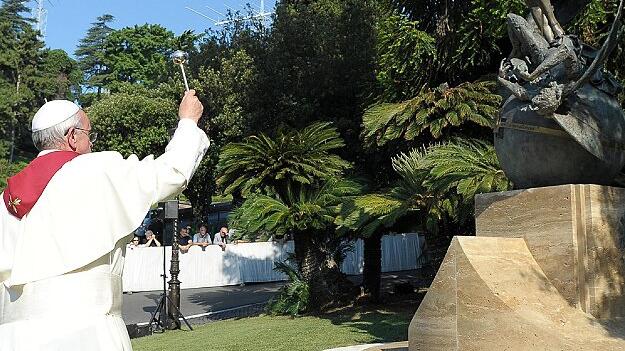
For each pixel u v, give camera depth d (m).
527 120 4.62
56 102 3.09
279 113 18.23
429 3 12.59
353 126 14.74
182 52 3.27
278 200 13.05
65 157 2.91
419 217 11.48
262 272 23.30
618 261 4.43
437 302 4.31
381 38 12.20
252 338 10.14
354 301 14.23
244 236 14.24
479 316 4.11
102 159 2.87
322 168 12.52
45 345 2.66
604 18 9.37
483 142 9.98
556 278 4.39
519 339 3.96
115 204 2.80
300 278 14.00
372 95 13.73
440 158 8.92
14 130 46.34
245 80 20.05
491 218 4.80
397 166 10.77
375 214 10.45
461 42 11.55
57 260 2.74
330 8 21.42
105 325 2.77
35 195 2.81
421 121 10.64
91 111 29.83
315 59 17.36
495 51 11.92
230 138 24.69
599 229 4.37
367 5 17.25
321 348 8.76
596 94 4.61
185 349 9.57
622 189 4.55
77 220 2.77
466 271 4.19
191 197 29.77
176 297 13.46
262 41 21.73
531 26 4.96
